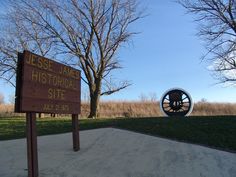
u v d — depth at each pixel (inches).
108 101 1537.9
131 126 612.1
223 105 1396.4
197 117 673.6
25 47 1109.7
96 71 1084.5
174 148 463.8
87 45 1066.1
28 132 362.6
